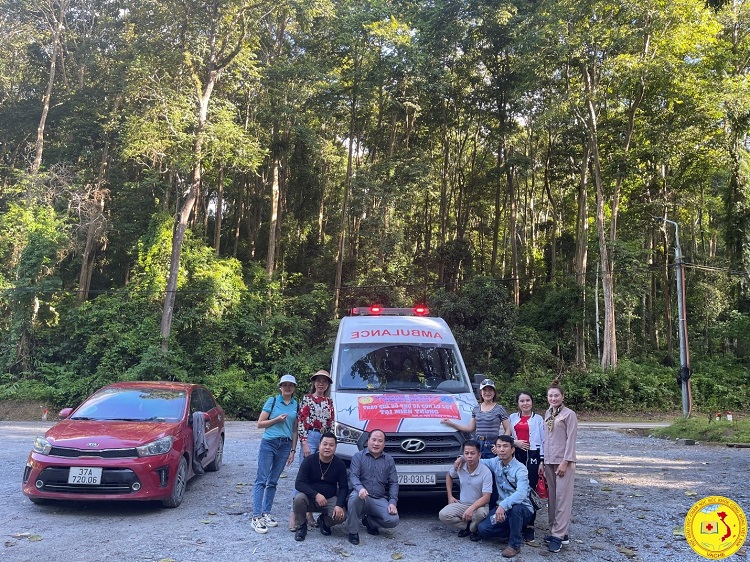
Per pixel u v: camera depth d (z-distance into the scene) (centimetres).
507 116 3759
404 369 859
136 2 3166
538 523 729
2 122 3791
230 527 670
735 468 1127
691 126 3091
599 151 3591
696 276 4075
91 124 3519
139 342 2722
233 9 2680
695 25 2733
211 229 4791
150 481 702
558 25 2719
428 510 779
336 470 639
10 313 2922
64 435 727
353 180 3484
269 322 3100
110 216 3838
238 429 1956
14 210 3041
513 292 3897
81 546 584
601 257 3241
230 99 3747
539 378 3116
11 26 3344
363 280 3466
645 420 2897
